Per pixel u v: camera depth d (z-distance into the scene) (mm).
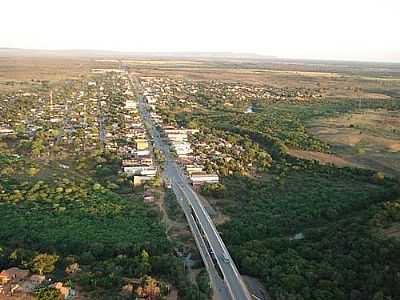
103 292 119750
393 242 139625
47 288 114688
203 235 162250
